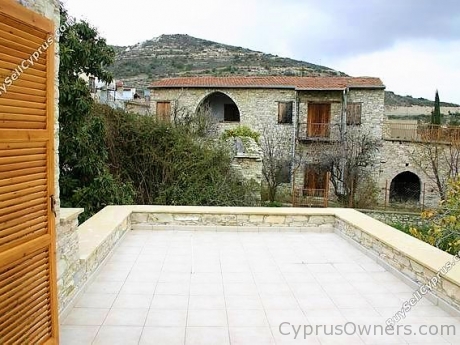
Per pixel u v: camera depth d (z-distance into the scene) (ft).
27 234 7.88
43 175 8.50
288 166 57.06
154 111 59.11
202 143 38.22
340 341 10.46
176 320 11.39
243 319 11.59
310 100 57.88
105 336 10.37
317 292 13.78
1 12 6.80
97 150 25.49
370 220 20.29
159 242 19.56
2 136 7.02
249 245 19.48
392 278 15.26
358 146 55.72
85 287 13.34
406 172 59.00
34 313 8.16
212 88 57.62
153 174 35.40
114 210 21.44
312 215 22.36
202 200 35.04
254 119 57.47
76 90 22.58
